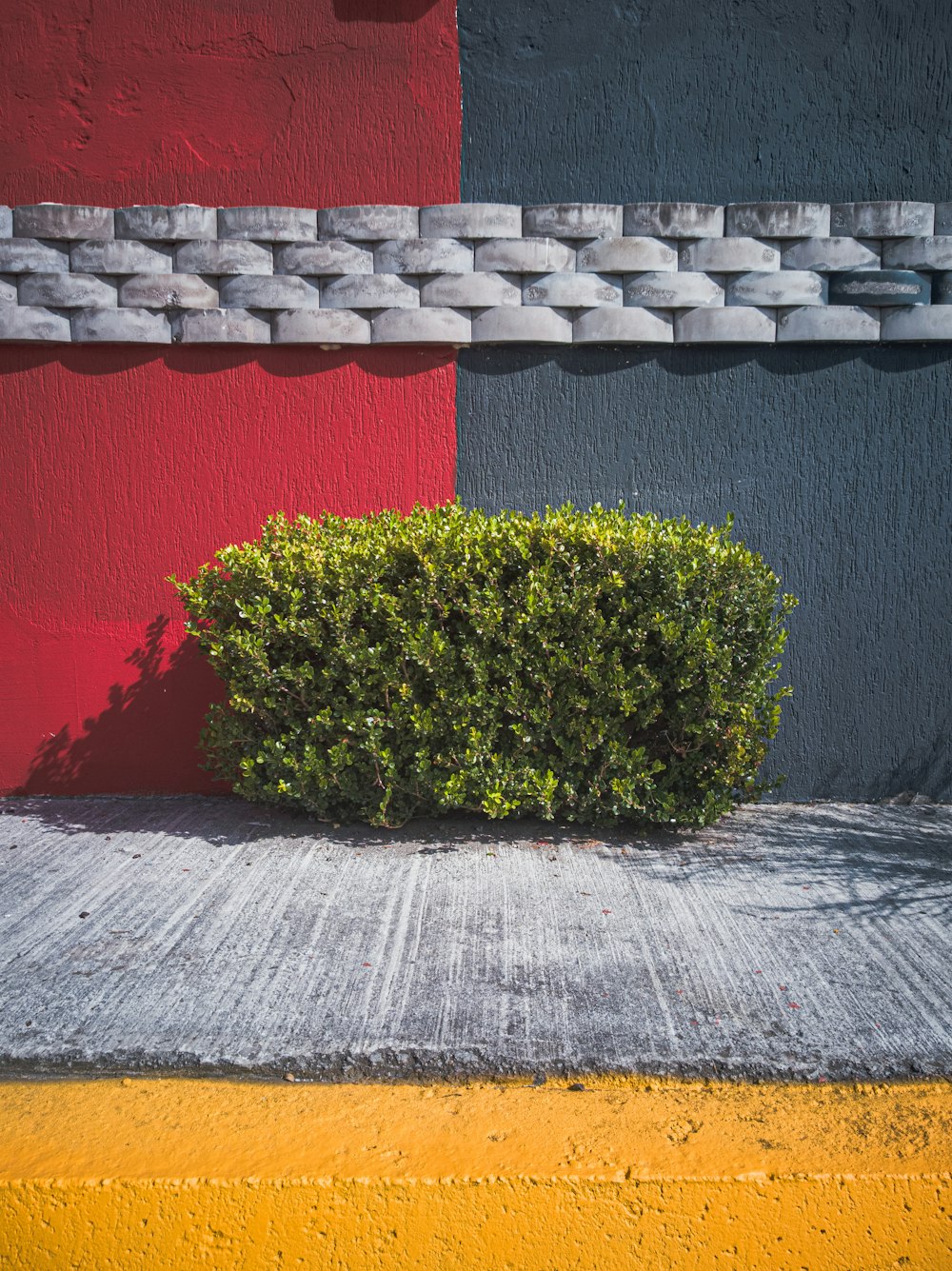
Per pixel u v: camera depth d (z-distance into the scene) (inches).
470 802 166.6
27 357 185.0
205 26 182.9
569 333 184.2
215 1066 103.4
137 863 155.6
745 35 184.2
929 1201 89.8
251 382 187.0
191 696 190.2
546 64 184.1
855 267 182.9
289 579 163.8
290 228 181.3
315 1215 88.5
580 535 162.7
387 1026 108.7
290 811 179.0
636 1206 89.1
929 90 185.8
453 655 162.6
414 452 188.5
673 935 130.8
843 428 188.4
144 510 188.1
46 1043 105.7
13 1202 88.4
